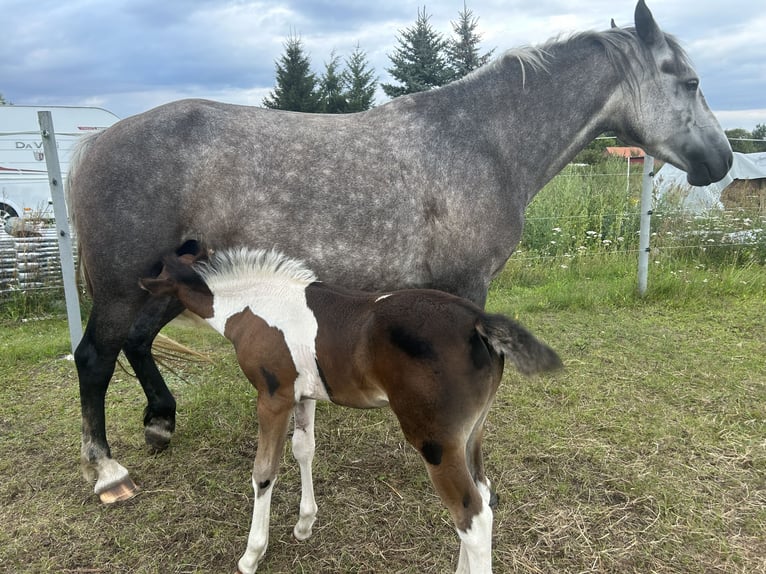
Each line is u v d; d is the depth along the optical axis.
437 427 1.96
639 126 3.28
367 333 2.08
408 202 2.77
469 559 1.97
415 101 2.98
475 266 2.93
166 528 2.70
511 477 3.04
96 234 2.73
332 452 3.36
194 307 2.53
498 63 3.07
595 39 3.17
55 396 4.18
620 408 3.79
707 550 2.47
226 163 2.71
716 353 4.71
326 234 2.73
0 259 6.69
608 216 8.08
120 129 2.81
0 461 3.30
